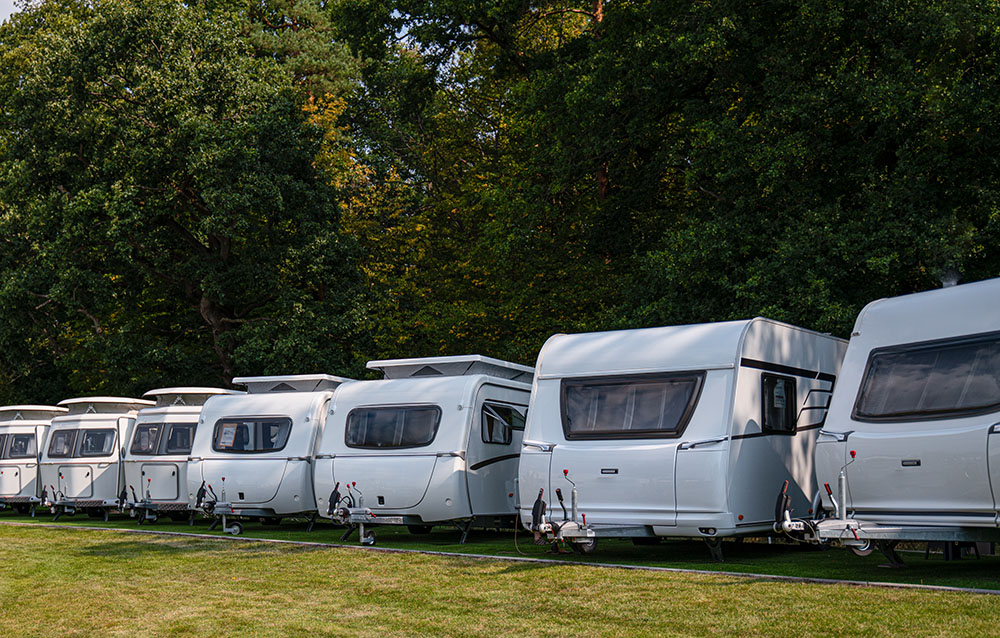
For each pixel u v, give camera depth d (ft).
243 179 80.89
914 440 30.48
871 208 55.72
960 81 56.03
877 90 55.88
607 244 81.66
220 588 34.27
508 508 48.26
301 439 52.75
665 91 70.38
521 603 29.25
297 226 87.71
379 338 86.58
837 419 33.12
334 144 104.99
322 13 125.80
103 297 84.64
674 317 62.34
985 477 28.94
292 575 36.52
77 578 37.47
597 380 38.81
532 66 87.81
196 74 82.28
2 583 36.60
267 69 91.97
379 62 102.37
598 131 72.28
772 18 64.49
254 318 95.20
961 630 23.08
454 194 101.50
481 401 46.93
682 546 44.09
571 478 37.65
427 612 28.76
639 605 27.99
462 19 86.58
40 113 83.92
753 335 37.52
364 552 42.60
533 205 76.38
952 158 57.98
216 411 55.62
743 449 36.04
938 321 32.27
